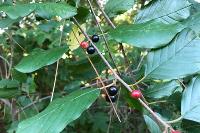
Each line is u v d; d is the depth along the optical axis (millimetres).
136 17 339
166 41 270
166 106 409
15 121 571
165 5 337
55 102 275
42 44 718
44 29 608
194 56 281
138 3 704
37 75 713
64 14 278
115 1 376
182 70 280
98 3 385
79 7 343
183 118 268
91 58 397
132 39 275
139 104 301
